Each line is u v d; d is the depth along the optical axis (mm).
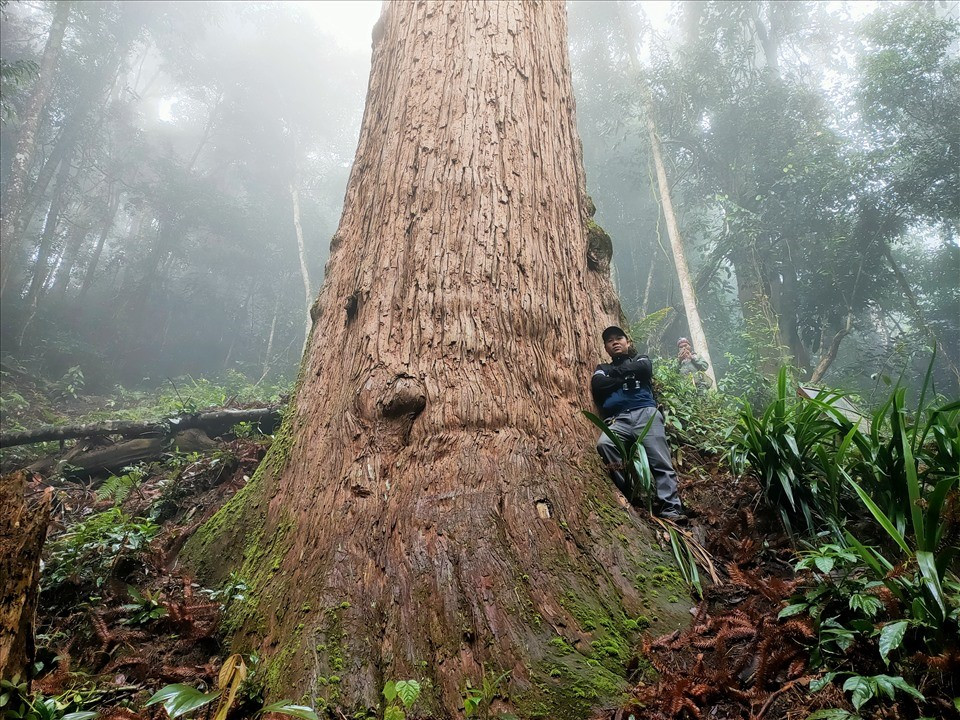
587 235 3896
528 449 2654
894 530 1909
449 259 3027
